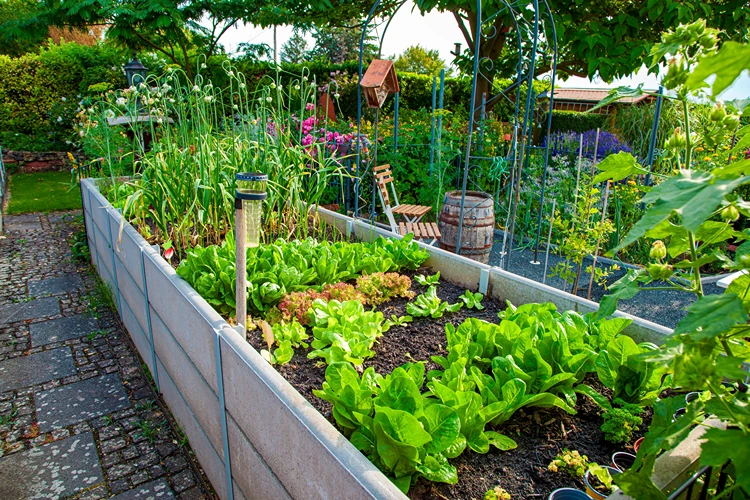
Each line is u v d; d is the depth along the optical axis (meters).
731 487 0.96
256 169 3.56
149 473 2.35
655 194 0.67
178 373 2.46
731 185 0.58
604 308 1.05
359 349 2.12
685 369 0.84
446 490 1.45
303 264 2.92
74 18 8.04
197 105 3.69
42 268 5.10
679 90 0.95
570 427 1.75
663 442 0.88
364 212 6.80
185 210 3.43
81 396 2.95
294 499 1.46
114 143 5.82
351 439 1.54
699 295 0.95
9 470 2.35
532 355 1.84
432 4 6.88
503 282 2.79
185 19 8.30
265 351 2.11
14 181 9.30
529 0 4.34
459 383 1.66
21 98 10.18
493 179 5.70
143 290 2.89
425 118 7.98
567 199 5.67
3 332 3.74
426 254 3.21
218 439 2.03
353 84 10.38
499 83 9.73
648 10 6.35
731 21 6.63
